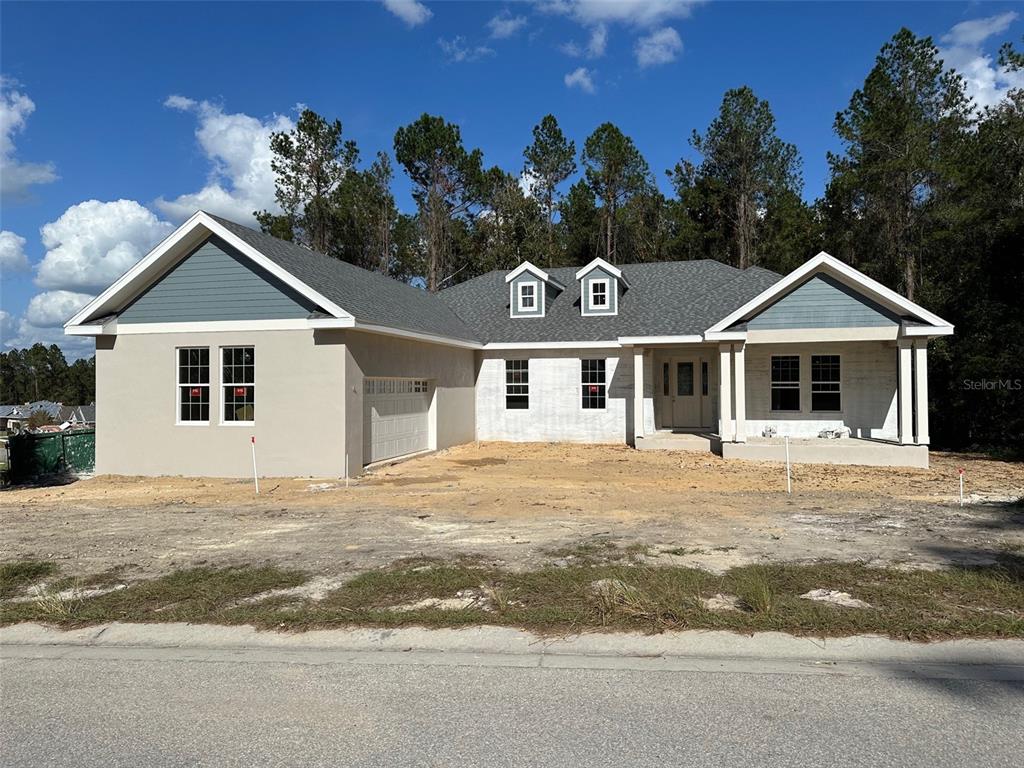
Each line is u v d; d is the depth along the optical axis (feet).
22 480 53.36
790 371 63.62
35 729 13.52
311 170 130.21
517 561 24.88
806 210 125.49
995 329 67.46
